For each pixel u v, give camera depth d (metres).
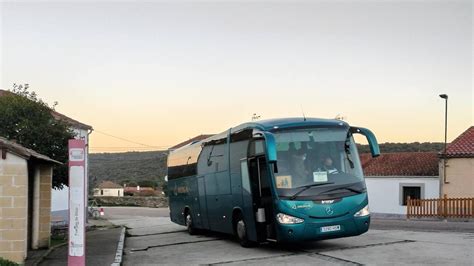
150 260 14.16
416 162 41.12
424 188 38.69
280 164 13.47
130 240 20.70
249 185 14.79
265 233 14.26
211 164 18.44
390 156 43.56
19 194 12.58
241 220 15.73
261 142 14.00
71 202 10.46
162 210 54.50
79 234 10.41
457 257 12.11
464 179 33.66
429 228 21.14
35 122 21.78
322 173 13.52
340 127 14.24
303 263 12.05
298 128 13.88
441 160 34.56
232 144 16.33
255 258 13.30
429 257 12.17
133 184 78.38
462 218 30.91
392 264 11.34
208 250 15.75
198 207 20.23
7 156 12.56
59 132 22.20
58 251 15.63
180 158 23.39
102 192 75.88
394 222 27.64
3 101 21.86
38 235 16.31
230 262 12.88
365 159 44.88
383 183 40.44
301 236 13.02
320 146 13.82
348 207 13.37
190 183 21.33
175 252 15.76
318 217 13.11
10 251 12.45
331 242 15.69
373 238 16.36
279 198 13.20
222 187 17.19
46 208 16.53
